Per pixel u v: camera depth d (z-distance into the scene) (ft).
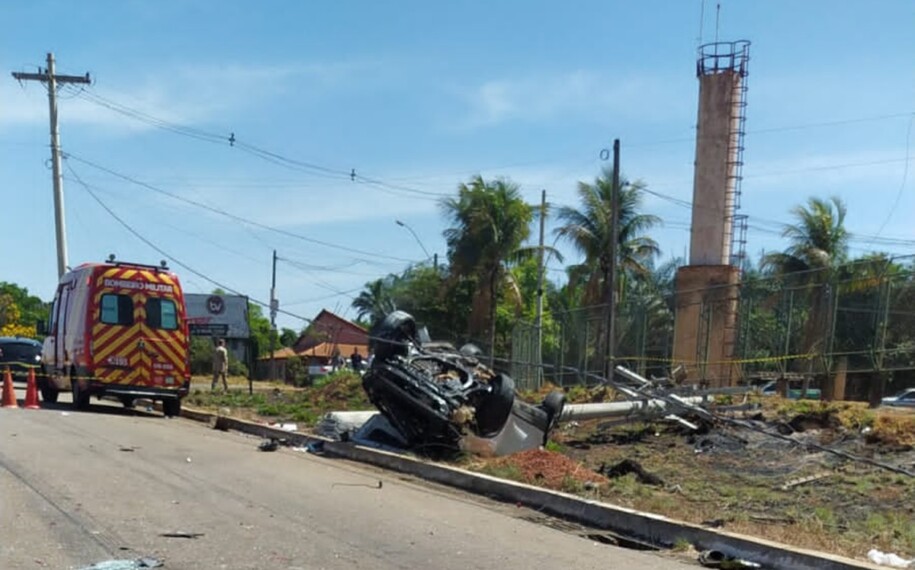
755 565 23.81
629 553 24.93
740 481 40.32
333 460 41.75
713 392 58.08
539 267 125.70
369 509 28.94
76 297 61.72
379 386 43.78
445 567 21.91
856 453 45.27
